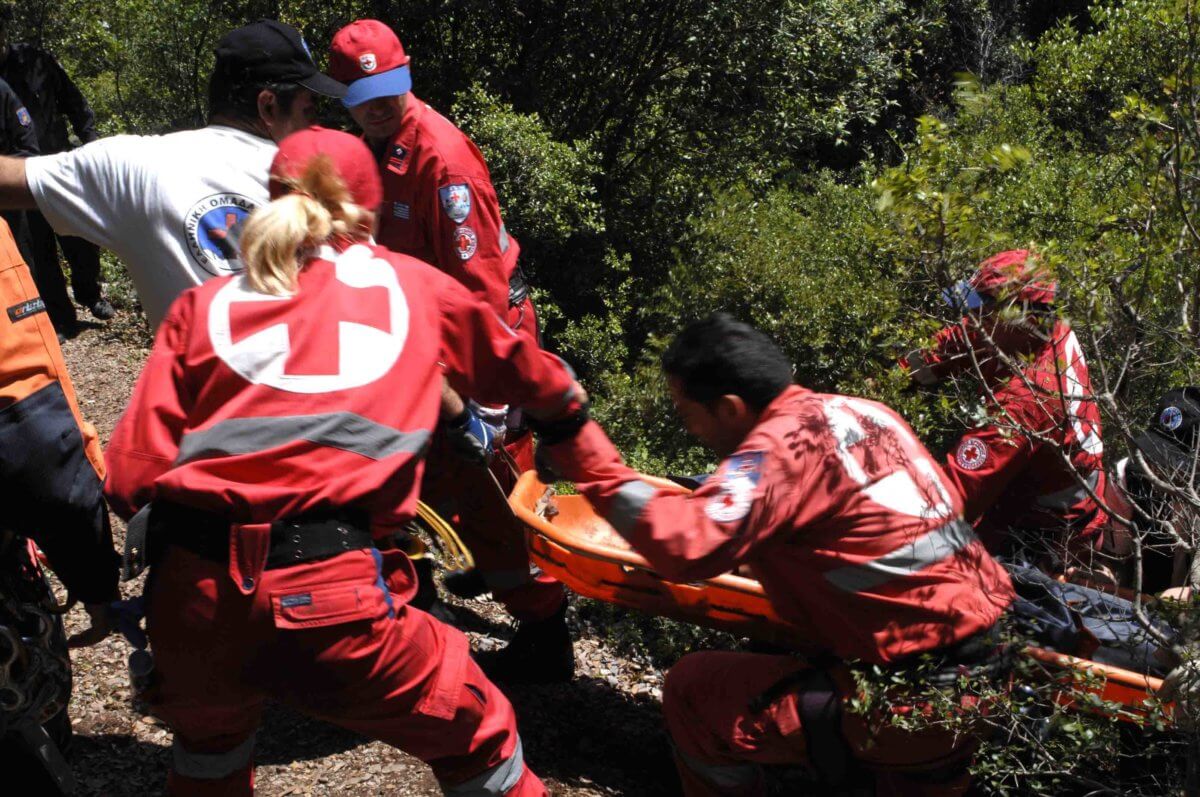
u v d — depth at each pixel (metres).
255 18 8.17
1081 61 6.59
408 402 2.19
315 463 2.09
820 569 2.62
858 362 5.18
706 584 3.21
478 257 3.80
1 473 2.36
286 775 3.22
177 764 2.44
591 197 8.03
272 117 2.84
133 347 6.62
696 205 7.98
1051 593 3.16
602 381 6.20
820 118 8.30
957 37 14.66
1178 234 3.02
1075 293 2.86
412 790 3.17
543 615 3.83
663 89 8.20
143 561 2.13
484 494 3.64
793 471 2.53
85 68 10.82
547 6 7.83
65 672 2.60
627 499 2.46
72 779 2.64
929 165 2.78
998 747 2.72
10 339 2.37
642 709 3.93
